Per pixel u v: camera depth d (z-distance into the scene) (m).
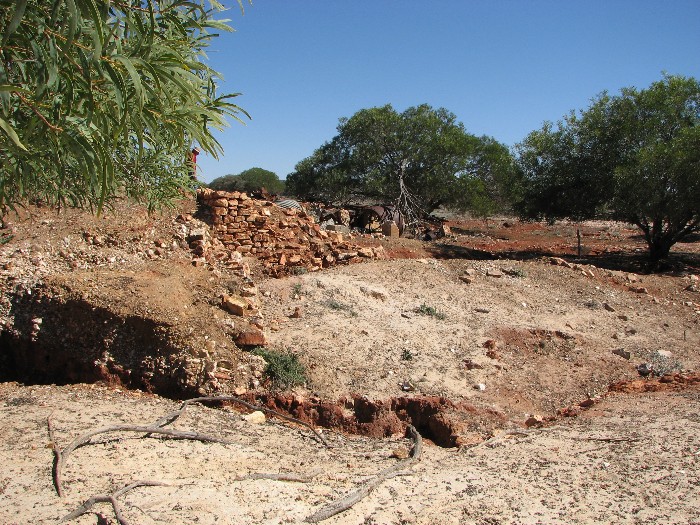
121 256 11.84
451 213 41.56
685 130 18.58
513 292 13.58
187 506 4.77
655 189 18.80
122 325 9.34
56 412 7.30
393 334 10.77
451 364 10.06
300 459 6.88
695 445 6.42
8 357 9.91
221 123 4.18
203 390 8.80
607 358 11.01
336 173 29.94
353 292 12.17
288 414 8.71
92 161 3.38
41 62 3.15
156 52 3.55
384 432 8.63
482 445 7.48
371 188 28.92
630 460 6.16
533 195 23.17
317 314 11.02
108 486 5.22
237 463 6.33
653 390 9.45
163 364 9.05
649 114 21.12
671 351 11.52
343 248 14.97
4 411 7.33
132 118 3.58
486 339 11.05
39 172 4.07
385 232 23.33
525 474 5.98
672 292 15.27
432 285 13.34
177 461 6.11
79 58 3.28
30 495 4.97
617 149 21.09
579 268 15.92
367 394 8.97
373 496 5.37
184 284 10.70
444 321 11.66
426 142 29.70
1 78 3.09
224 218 13.95
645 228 20.80
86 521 4.54
